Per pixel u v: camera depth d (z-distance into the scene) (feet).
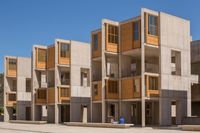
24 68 239.30
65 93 194.08
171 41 146.51
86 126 153.89
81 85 201.67
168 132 106.01
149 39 140.67
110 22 155.74
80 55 195.62
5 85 237.04
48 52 199.72
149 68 165.17
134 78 143.54
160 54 141.69
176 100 147.13
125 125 132.67
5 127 155.22
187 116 145.59
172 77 145.69
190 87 152.87
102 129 128.88
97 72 164.96
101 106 165.07
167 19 145.59
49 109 199.52
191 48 173.37
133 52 149.18
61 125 170.09
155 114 158.20
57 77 192.13
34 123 194.29
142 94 138.00
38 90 204.13
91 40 164.76
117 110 155.94
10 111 240.32
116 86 152.56
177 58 151.33
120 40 153.48
